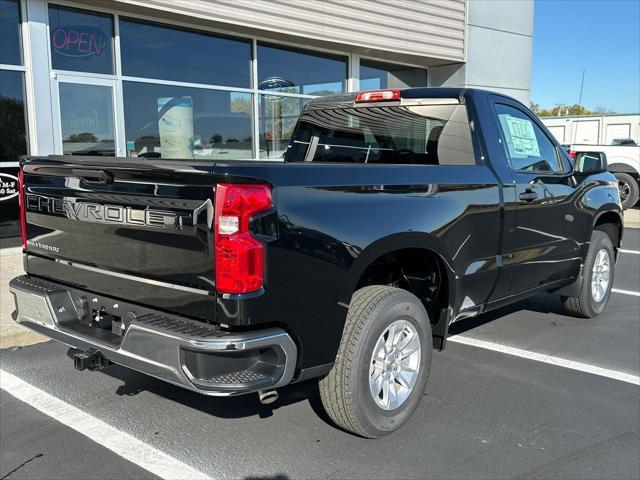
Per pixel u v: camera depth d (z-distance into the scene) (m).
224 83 10.61
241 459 3.30
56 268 3.64
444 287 3.88
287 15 10.68
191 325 2.84
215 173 2.68
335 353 3.12
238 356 2.82
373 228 3.23
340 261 3.06
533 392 4.20
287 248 2.84
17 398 4.09
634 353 5.02
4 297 6.16
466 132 4.30
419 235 3.52
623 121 22.09
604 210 5.69
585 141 23.06
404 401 3.53
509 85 15.38
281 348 2.83
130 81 9.32
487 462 3.26
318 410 3.92
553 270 5.11
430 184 3.67
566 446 3.44
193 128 10.23
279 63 11.50
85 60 8.83
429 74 15.02
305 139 5.39
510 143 4.57
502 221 4.25
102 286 3.33
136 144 9.51
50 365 4.70
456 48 13.96
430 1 13.20
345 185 3.14
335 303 3.07
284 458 3.31
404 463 3.26
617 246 6.34
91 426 3.69
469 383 4.36
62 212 3.49
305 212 2.93
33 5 8.13
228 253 2.69
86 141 8.92
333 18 11.42
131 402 4.03
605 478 3.10
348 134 5.05
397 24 12.61
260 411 3.90
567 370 4.62
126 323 3.23
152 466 3.24
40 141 8.41
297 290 2.89
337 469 3.20
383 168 3.41
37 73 8.28
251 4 10.14
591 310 5.88
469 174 4.01
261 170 2.78
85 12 8.75
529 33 15.60
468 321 5.95
